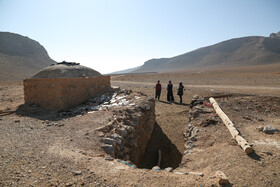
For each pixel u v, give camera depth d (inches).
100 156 169.5
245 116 284.7
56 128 236.8
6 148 173.0
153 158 284.2
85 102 385.1
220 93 538.6
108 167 144.9
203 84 803.4
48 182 121.1
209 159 173.5
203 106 324.2
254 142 195.6
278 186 123.8
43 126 248.2
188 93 602.9
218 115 279.9
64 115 304.5
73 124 250.1
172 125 369.4
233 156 167.6
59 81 333.7
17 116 300.5
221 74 1325.0
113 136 212.2
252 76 1052.5
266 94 464.8
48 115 308.7
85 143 191.5
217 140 211.2
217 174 132.7
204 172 148.6
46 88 352.5
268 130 221.0
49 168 137.6
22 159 150.5
